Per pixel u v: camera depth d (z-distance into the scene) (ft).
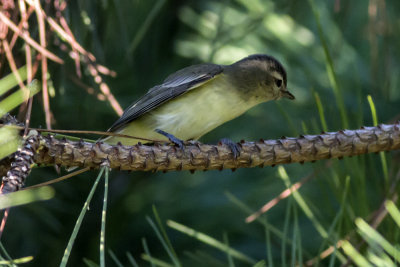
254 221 33.42
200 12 33.91
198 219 36.32
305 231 31.71
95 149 18.61
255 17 30.22
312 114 29.48
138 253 37.09
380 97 28.58
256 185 35.01
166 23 33.12
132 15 30.63
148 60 32.83
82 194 34.27
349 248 15.42
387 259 14.97
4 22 17.13
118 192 38.45
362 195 20.76
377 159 24.99
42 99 24.18
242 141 21.17
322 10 32.96
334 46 30.91
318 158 20.95
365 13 33.96
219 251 34.12
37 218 32.55
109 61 32.27
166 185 38.29
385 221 20.61
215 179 36.86
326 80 30.17
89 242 36.52
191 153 20.38
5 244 32.14
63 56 22.40
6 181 15.78
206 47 33.22
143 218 37.42
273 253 31.68
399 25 30.04
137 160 19.38
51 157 17.97
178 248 36.09
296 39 31.53
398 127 20.76
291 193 18.81
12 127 16.25
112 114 32.86
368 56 32.58
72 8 21.93
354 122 28.09
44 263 33.73
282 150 20.89
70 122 29.86
